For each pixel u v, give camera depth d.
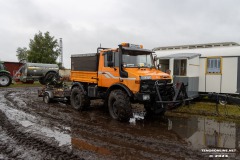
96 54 8.71
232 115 8.54
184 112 9.18
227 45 11.42
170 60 11.03
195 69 11.18
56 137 5.89
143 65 8.29
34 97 13.30
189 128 6.90
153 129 6.77
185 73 10.51
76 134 6.18
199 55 11.38
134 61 8.07
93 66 8.88
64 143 5.45
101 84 8.55
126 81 7.54
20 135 5.95
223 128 6.91
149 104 7.97
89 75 9.07
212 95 10.73
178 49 12.87
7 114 8.39
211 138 5.95
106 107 9.50
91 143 5.48
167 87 7.73
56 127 6.82
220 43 11.63
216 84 11.12
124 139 5.82
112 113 7.99
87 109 9.71
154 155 4.77
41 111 9.16
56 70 22.36
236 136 6.14
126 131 6.52
